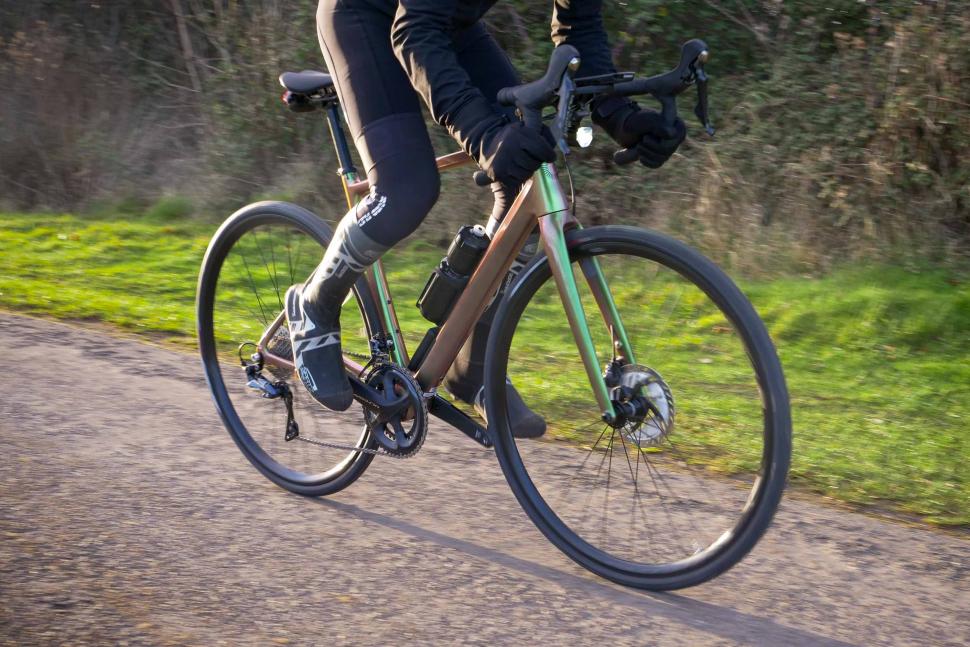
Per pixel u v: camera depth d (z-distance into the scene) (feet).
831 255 20.45
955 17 21.12
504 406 8.63
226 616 7.33
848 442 11.96
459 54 8.96
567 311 8.01
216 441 11.00
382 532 8.95
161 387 12.71
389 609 7.57
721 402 7.75
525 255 8.68
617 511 8.65
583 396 9.30
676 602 7.93
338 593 7.77
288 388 10.19
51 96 30.01
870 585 8.34
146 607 7.38
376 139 8.25
